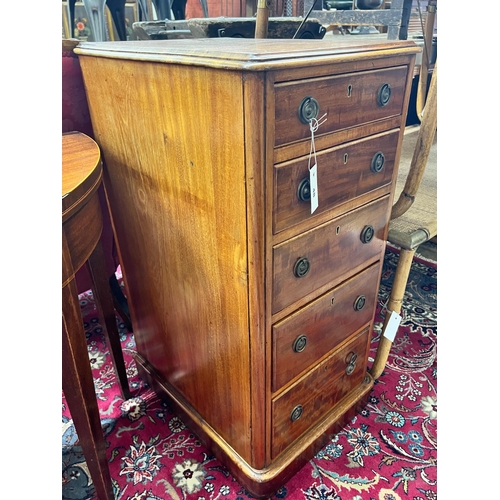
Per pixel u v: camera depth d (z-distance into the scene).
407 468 1.00
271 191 0.61
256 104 0.54
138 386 1.23
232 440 0.93
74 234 0.66
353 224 0.81
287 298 0.73
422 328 1.48
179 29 1.27
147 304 1.03
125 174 0.87
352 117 0.68
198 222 0.73
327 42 0.75
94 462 0.83
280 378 0.81
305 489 0.95
